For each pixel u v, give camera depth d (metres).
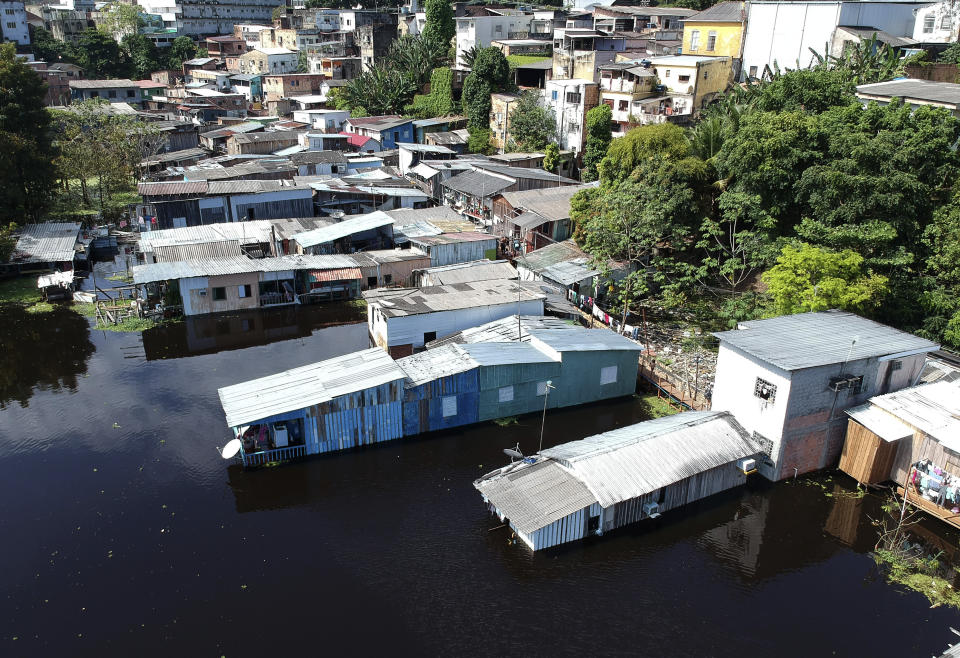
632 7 113.44
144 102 125.75
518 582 26.31
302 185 70.94
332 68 126.50
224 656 22.78
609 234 49.53
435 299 44.34
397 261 55.62
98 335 48.19
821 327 34.69
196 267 52.16
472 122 95.75
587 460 29.36
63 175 74.06
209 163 85.44
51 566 26.69
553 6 147.38
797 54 72.25
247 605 24.94
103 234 68.00
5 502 30.31
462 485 32.09
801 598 25.89
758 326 34.72
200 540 28.28
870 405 32.00
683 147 54.19
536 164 80.62
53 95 118.44
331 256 55.91
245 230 62.53
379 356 37.19
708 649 23.47
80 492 31.14
